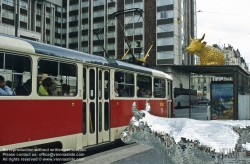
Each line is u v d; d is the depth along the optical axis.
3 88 5.94
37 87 6.71
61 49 7.62
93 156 8.27
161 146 3.70
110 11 52.28
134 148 9.34
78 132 7.84
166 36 45.66
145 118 3.88
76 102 7.86
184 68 21.20
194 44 35.75
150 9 47.28
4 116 5.88
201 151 3.40
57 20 58.00
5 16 44.50
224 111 17.22
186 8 50.72
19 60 6.32
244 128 3.48
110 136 9.47
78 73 8.05
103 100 9.27
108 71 9.61
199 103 48.34
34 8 52.50
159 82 13.51
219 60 35.62
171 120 3.78
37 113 6.63
